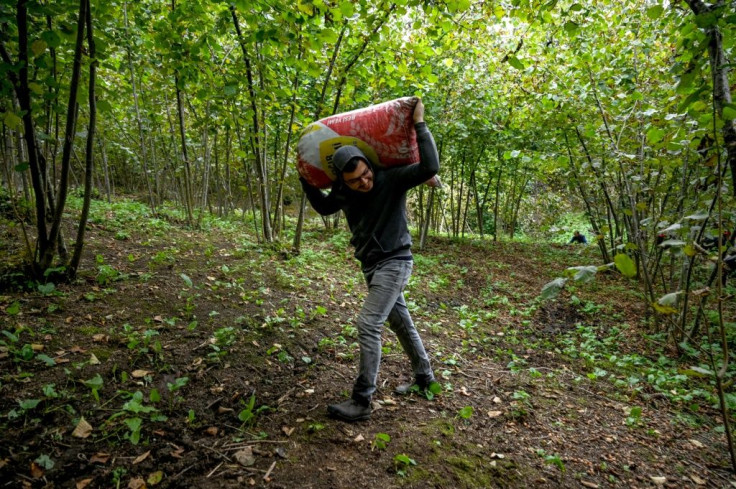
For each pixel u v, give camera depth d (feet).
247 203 42.68
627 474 7.30
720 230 5.88
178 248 17.66
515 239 51.13
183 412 7.27
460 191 46.14
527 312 18.24
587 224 55.16
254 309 12.15
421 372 8.93
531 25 13.91
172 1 16.80
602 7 17.40
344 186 7.64
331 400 8.34
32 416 6.44
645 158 14.33
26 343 8.20
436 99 29.53
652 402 10.50
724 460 8.07
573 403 9.93
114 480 5.63
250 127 19.12
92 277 11.99
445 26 13.38
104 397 7.19
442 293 20.26
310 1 10.83
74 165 36.27
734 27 7.52
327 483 6.00
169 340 9.47
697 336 15.05
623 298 21.01
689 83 7.20
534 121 21.81
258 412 7.52
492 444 7.59
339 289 16.57
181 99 21.83
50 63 10.73
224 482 5.81
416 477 6.34
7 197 18.43
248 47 15.80
